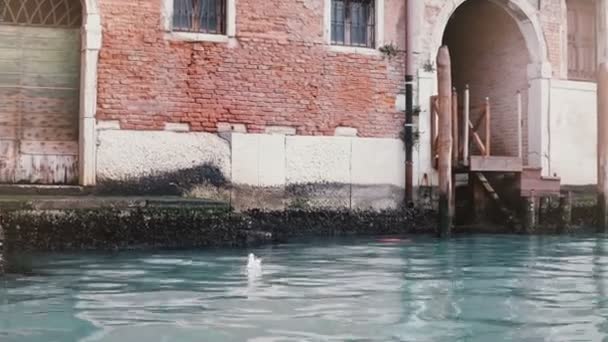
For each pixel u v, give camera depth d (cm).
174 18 1057
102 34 1011
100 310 486
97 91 1009
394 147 1169
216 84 1067
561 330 432
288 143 1105
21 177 1007
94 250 831
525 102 1292
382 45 1165
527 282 634
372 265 749
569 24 1317
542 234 1153
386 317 467
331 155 1129
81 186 998
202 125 1059
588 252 901
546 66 1270
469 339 407
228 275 657
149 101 1033
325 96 1130
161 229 866
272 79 1098
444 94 1050
